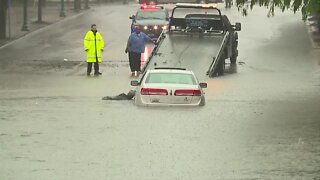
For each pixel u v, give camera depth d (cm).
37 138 4453
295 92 7544
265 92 7519
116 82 8681
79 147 4122
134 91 6938
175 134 4616
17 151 3988
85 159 3747
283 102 6581
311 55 12025
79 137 4494
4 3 14312
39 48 13238
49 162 3666
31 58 11806
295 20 18038
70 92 7562
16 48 13262
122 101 6656
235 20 17938
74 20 18712
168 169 3484
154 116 5488
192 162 3675
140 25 12862
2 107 6181
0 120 5322
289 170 3456
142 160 3719
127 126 4962
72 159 3747
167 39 9844
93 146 4153
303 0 5369
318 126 5009
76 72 10019
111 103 6469
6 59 11675
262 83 8550
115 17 19350
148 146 4153
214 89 7800
